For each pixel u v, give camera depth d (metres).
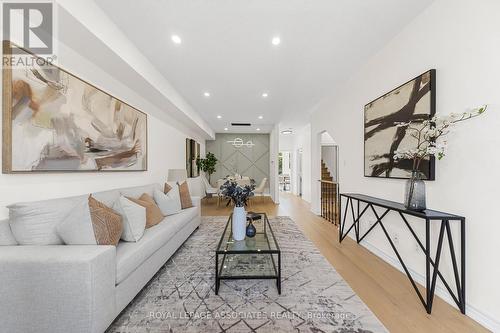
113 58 2.28
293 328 1.51
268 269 2.30
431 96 1.91
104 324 1.37
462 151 1.68
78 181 2.21
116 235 1.74
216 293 1.93
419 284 2.09
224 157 9.21
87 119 2.29
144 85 3.02
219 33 2.34
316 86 3.87
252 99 4.61
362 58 2.91
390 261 2.54
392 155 2.44
